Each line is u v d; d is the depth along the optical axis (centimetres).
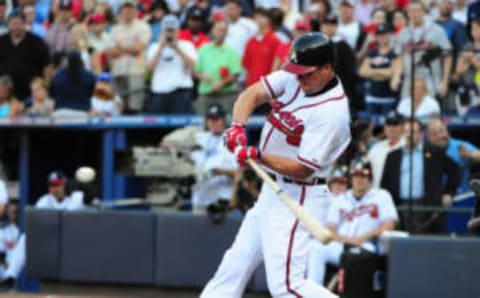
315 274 2794
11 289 3206
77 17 3922
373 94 3222
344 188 2842
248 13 3881
